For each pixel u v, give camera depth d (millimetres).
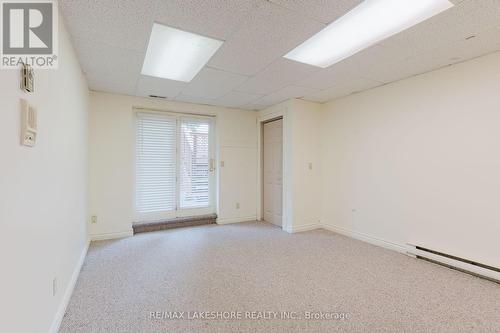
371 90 3611
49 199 1541
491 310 1927
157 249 3303
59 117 1783
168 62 2721
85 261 2883
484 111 2492
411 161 3111
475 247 2545
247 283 2373
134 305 1990
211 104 4535
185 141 4555
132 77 3135
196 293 2186
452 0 1673
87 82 3312
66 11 1800
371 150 3615
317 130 4422
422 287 2289
